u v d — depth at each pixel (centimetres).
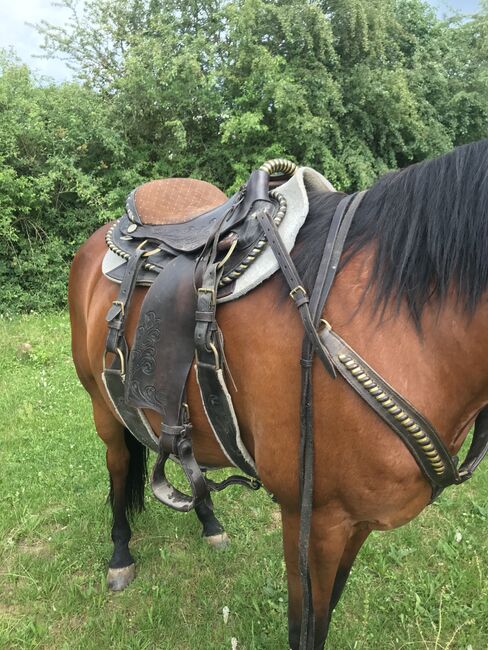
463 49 954
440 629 167
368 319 101
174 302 127
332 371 99
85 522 236
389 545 217
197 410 130
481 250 94
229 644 175
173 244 138
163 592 197
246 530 232
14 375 425
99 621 187
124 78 735
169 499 138
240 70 753
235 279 116
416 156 869
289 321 108
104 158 720
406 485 104
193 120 756
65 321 591
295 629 130
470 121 920
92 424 333
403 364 99
